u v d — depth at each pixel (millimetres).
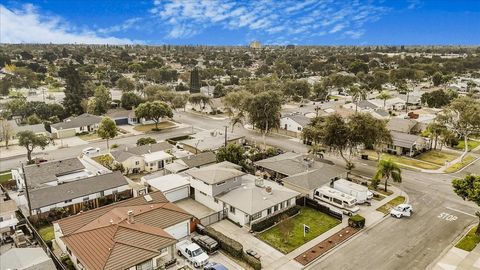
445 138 74625
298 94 136375
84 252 32469
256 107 76562
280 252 36938
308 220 44125
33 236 40469
